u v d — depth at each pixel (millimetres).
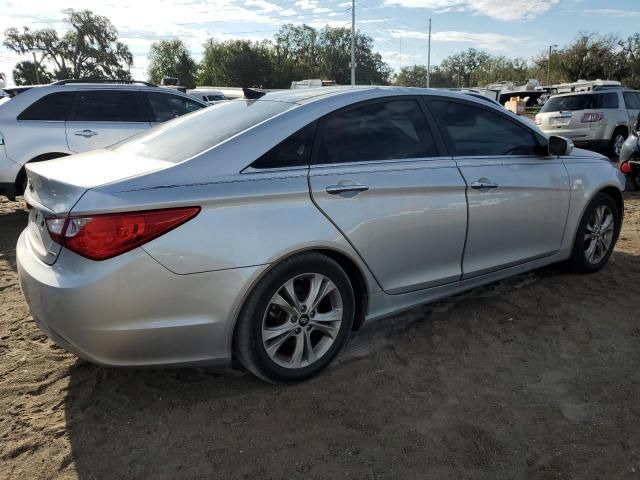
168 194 2463
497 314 3764
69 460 2367
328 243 2814
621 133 12875
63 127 6652
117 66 75125
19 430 2557
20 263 2721
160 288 2426
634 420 2604
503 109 3904
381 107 3240
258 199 2641
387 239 3066
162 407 2738
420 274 3305
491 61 97250
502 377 2982
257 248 2600
